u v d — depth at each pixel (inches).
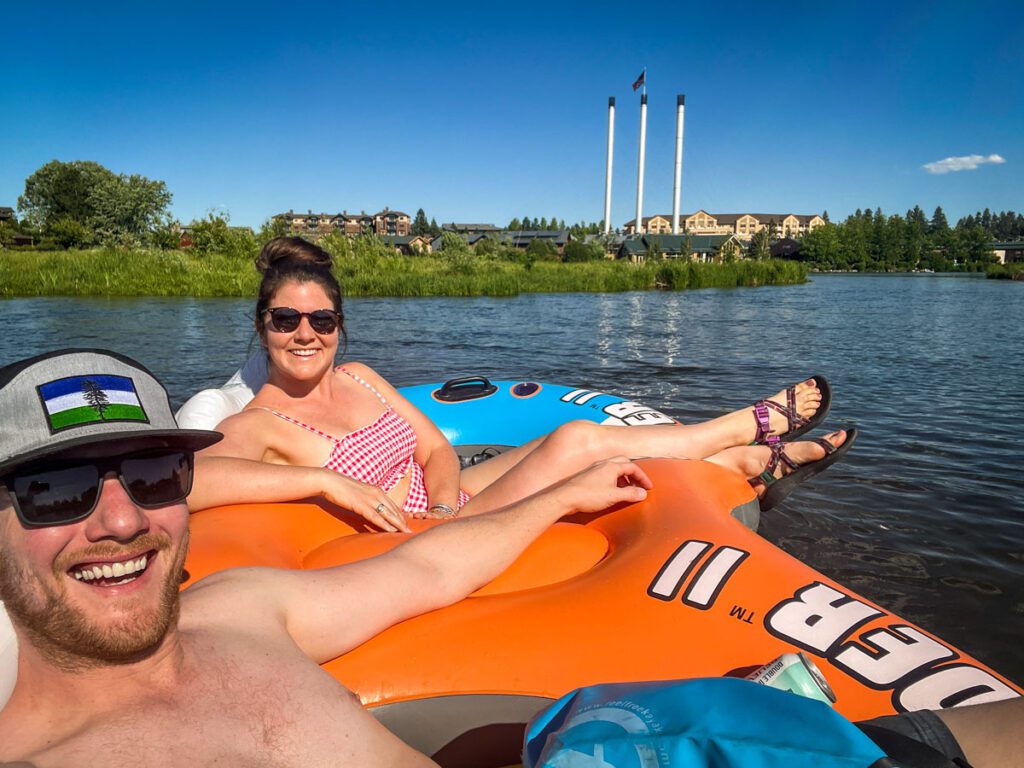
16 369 20.9
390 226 2787.9
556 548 42.0
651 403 141.9
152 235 817.5
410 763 25.2
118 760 21.1
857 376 173.8
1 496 20.2
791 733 19.7
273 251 58.9
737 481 54.9
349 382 60.1
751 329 294.0
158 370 172.7
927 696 29.6
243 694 24.1
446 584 35.6
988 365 192.4
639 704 21.4
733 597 35.5
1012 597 61.4
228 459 45.4
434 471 60.4
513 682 31.6
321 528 45.1
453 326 297.0
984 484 89.3
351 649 32.3
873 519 77.9
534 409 85.8
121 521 20.8
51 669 21.5
